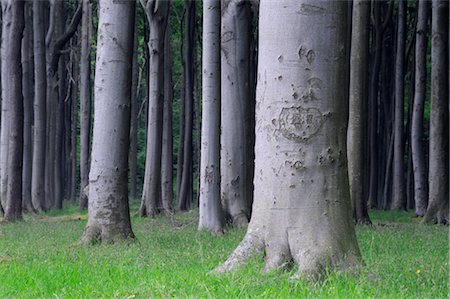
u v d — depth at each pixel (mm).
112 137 11984
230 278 6535
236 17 17281
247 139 17406
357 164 18391
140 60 34562
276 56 7109
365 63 18594
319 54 7066
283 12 7090
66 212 26719
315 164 7016
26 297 6238
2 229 15781
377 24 29750
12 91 19016
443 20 21031
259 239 7113
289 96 7055
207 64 15703
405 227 17516
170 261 8375
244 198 17266
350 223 7129
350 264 6875
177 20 33688
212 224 15469
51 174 31359
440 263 8266
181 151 32375
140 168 47719
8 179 19016
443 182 20016
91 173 12023
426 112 37625
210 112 15648
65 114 36562
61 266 8195
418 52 24312
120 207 11969
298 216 6988
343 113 7191
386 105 33594
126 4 12102
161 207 23531
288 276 6660
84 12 27719
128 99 12188
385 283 6469
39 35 25594
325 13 7086
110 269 7781
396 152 27984
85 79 27688
